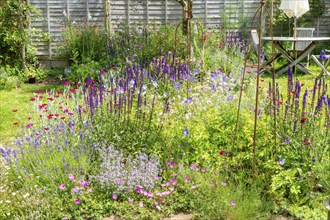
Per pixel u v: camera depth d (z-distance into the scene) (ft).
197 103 17.24
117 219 12.64
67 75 33.30
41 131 15.87
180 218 12.62
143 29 37.17
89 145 15.12
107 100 18.53
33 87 31.35
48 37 37.63
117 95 18.24
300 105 17.10
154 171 13.82
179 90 20.27
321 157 13.60
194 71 21.89
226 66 27.45
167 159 14.79
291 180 13.01
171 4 39.78
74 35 37.19
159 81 22.35
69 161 14.11
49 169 14.02
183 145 15.19
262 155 13.98
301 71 35.22
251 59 35.37
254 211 12.28
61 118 16.78
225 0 40.04
